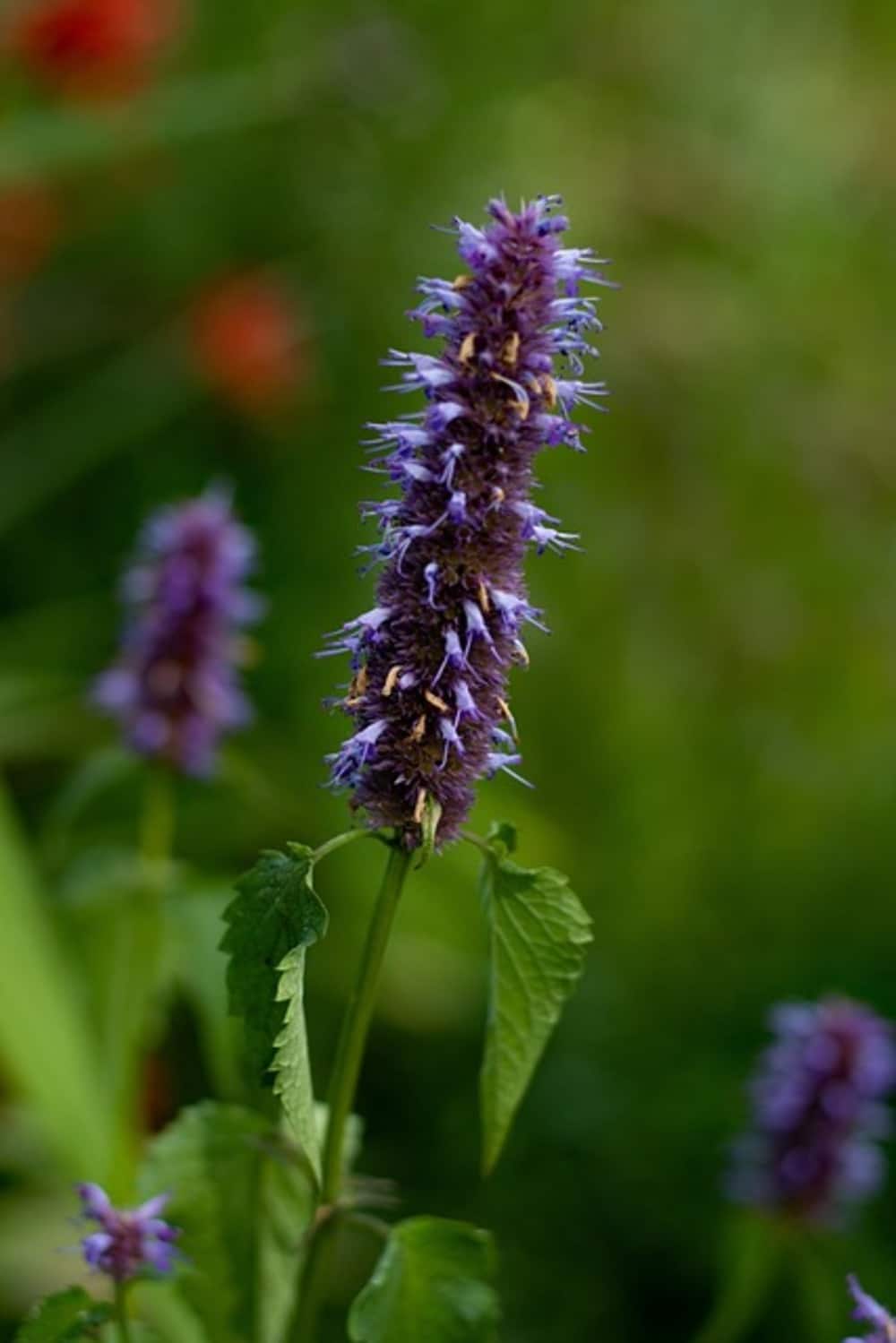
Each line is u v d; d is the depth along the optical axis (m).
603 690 11.51
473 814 9.53
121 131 9.82
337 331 12.01
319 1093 9.20
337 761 3.96
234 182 12.29
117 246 12.17
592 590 11.75
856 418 12.47
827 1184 7.24
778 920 10.91
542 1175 9.07
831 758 11.59
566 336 3.89
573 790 11.12
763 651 11.89
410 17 12.56
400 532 3.80
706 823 11.27
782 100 14.31
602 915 10.59
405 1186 8.95
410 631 3.90
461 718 3.93
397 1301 4.18
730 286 12.55
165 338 11.70
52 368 11.78
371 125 12.23
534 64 13.02
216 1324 4.69
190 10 12.36
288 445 11.60
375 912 4.06
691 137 13.47
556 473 11.86
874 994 9.86
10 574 10.98
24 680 9.16
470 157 12.56
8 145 9.33
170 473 11.32
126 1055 6.71
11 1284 7.21
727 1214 8.13
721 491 12.14
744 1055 9.47
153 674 7.07
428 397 3.86
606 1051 9.66
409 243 12.17
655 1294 8.65
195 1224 4.64
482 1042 9.63
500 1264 8.57
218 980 6.80
